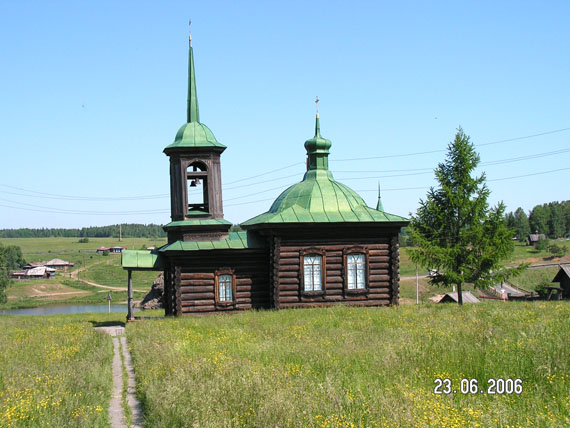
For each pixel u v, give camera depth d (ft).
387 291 114.42
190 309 108.68
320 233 112.27
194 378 44.21
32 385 44.75
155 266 112.68
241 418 34.96
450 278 131.23
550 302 109.29
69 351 64.49
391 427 31.40
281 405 34.76
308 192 118.42
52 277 474.49
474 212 132.57
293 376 45.19
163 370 48.80
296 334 71.05
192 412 35.58
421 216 137.08
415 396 37.29
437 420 31.76
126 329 92.38
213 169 114.93
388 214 116.47
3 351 65.87
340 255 112.98
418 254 134.21
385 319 85.56
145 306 197.67
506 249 131.75
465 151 133.69
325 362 50.26
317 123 126.72
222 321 90.68
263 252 112.88
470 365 45.60
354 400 36.47
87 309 294.25
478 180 134.41
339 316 92.68
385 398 35.81
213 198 114.42
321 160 125.59
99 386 47.14
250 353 57.36
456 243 134.10
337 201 117.19
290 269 110.63
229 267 111.24
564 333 58.65
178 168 113.91
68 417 36.60
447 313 91.30
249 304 111.86
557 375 41.81
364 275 113.80
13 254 556.51
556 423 31.81
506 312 86.99
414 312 95.40
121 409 42.80
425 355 49.83
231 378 42.98
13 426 34.32
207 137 115.65
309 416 33.58
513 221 558.56
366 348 56.75
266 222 108.17
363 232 114.01
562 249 439.63
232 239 113.50
